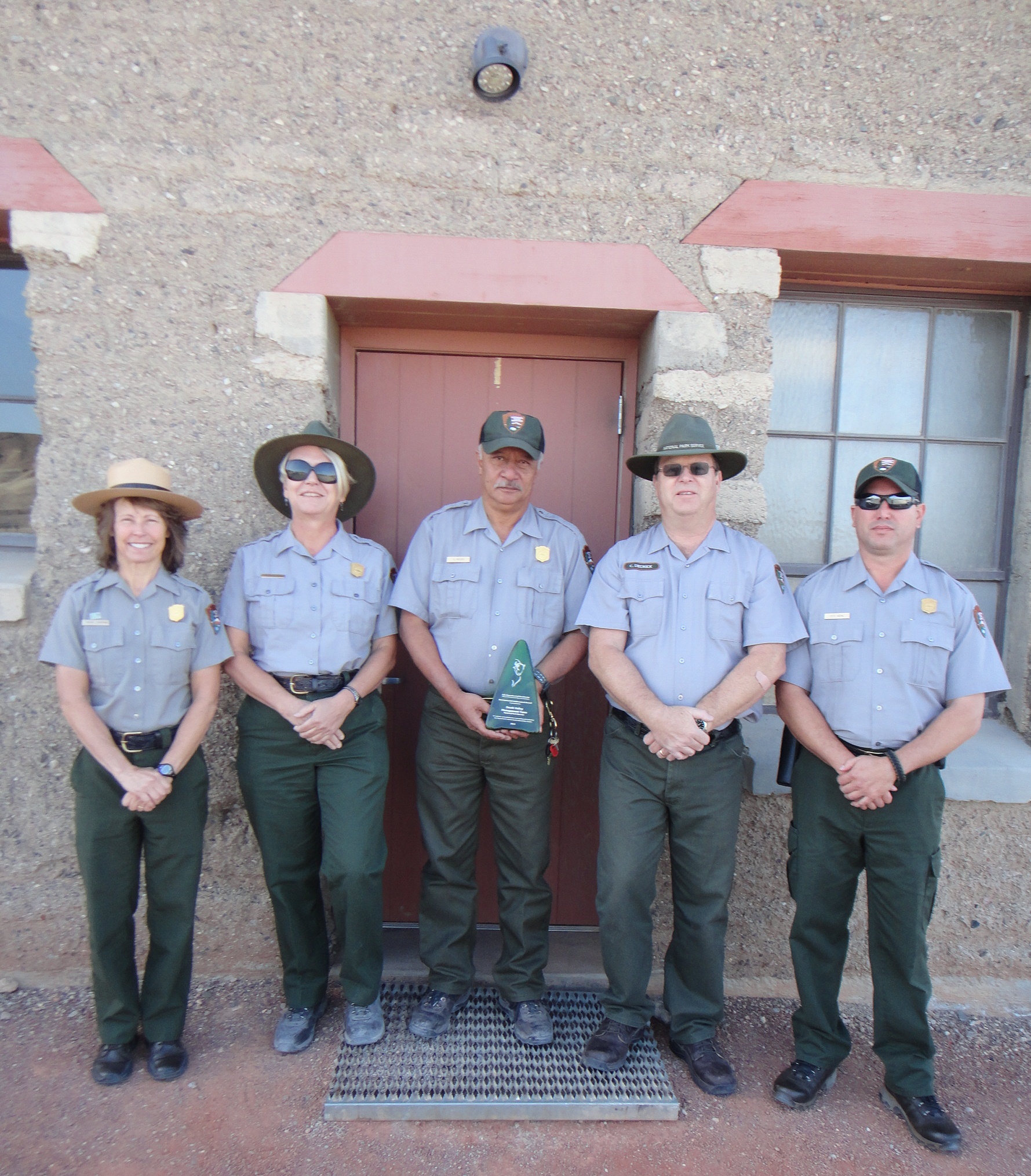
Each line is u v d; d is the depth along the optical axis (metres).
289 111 2.62
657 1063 2.40
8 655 2.64
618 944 2.36
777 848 2.83
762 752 2.83
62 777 2.68
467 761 2.50
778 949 2.86
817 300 3.08
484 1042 2.47
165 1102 2.23
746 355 2.76
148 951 2.68
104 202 2.61
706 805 2.29
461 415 3.03
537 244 2.70
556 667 2.49
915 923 2.18
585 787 3.12
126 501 2.14
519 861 2.50
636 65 2.68
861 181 2.75
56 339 2.63
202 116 2.61
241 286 2.65
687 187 2.71
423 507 3.04
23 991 2.69
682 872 2.38
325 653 2.40
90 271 2.62
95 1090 2.26
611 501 3.08
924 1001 2.21
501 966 2.58
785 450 3.14
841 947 2.35
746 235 2.73
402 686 3.07
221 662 2.34
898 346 3.13
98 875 2.19
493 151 2.67
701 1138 2.18
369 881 2.37
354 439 3.00
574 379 3.05
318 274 2.66
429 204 2.67
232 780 2.72
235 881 2.76
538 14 2.64
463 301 2.69
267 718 2.38
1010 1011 2.78
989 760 2.82
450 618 2.52
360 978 2.42
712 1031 2.44
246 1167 2.04
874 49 2.72
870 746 2.23
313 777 2.43
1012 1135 2.24
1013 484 3.15
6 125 2.58
